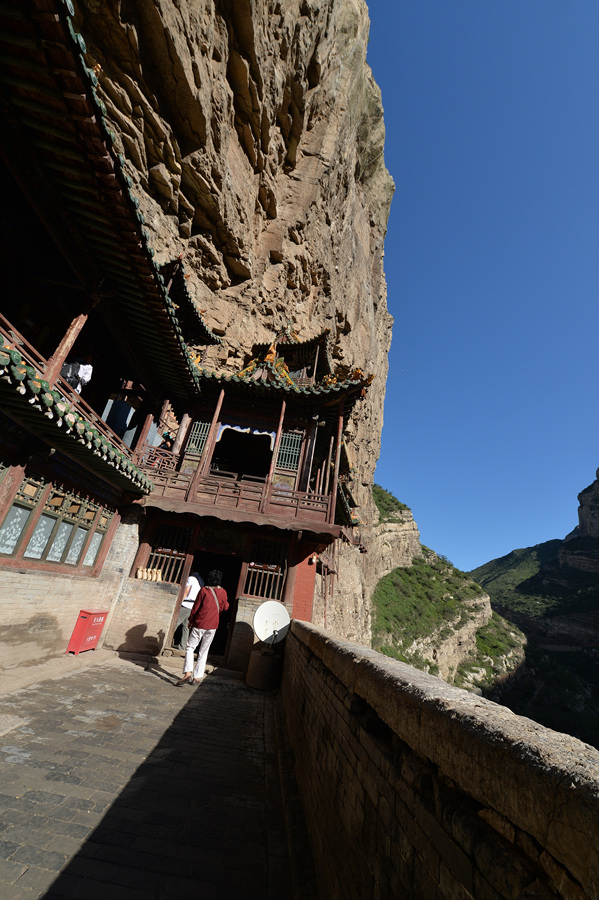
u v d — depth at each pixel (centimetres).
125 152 1205
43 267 627
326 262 2411
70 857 277
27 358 517
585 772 82
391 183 4319
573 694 6656
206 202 1480
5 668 591
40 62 346
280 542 1027
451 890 114
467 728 125
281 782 422
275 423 1110
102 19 979
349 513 1555
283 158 1950
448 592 7281
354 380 1035
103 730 487
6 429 529
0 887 241
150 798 366
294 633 705
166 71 1135
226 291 1798
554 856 80
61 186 483
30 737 432
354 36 2666
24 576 614
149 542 1006
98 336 849
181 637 940
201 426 1106
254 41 1386
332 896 222
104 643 884
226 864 297
